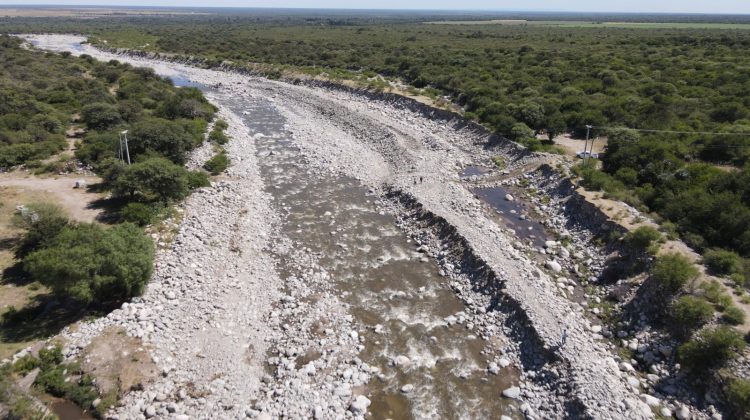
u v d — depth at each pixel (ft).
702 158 136.26
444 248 108.37
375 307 89.10
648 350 74.33
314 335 80.48
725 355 64.03
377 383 71.05
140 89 240.53
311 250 108.99
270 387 69.51
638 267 90.89
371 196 139.85
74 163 141.18
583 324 81.61
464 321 84.99
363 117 212.64
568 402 65.77
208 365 72.43
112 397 63.98
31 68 284.00
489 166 158.40
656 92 199.72
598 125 168.04
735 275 80.28
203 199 126.82
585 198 118.52
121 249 80.89
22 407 57.93
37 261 75.82
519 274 93.45
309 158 169.89
